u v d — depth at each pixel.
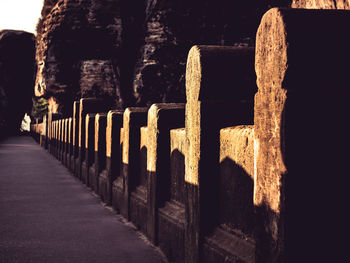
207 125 3.16
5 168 13.00
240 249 2.72
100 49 26.91
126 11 26.94
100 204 7.18
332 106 2.04
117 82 27.02
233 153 2.95
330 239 2.06
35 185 9.42
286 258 2.02
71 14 26.58
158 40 25.84
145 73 26.06
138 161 5.76
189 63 3.32
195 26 26.06
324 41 2.00
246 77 3.20
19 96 47.31
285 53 1.97
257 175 2.26
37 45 30.84
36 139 33.00
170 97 26.28
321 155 2.04
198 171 3.20
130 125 5.73
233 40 26.42
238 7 26.31
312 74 2.00
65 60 26.89
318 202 2.04
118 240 4.79
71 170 12.23
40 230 5.26
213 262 3.04
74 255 4.22
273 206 2.11
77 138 11.71
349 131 2.06
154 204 4.51
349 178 2.07
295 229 2.03
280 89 2.03
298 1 3.19
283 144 2.02
